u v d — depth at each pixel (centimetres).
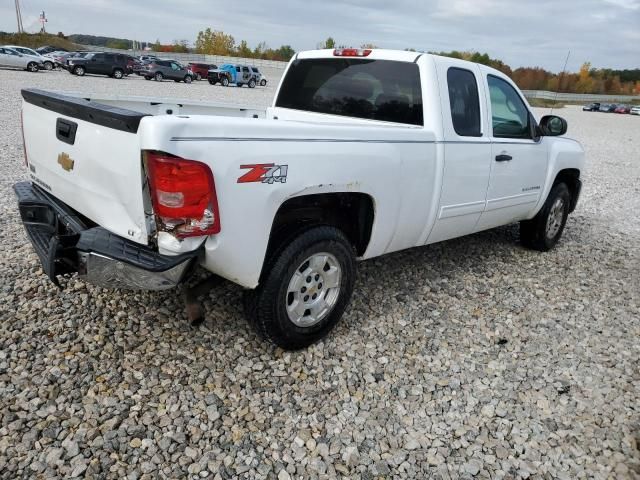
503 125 490
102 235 286
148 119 248
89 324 354
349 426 292
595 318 451
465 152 427
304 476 257
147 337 348
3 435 258
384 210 367
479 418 309
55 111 327
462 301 457
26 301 374
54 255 277
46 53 3944
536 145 530
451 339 392
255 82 3734
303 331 343
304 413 298
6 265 425
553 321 438
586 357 387
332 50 469
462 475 267
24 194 360
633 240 709
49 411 276
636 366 380
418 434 292
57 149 328
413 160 379
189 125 254
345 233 369
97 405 284
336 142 323
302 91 495
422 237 427
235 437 275
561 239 683
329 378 331
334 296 358
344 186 330
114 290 398
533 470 275
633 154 1819
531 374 358
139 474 246
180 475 249
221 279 344
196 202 260
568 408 326
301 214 334
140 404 289
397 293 457
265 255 310
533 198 548
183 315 376
